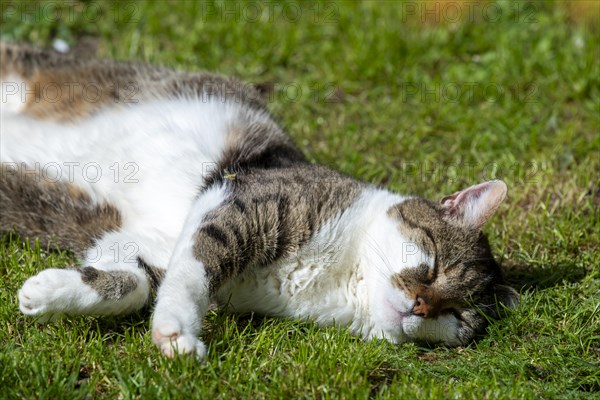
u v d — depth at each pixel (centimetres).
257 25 934
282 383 456
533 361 512
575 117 846
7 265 555
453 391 464
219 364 462
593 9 992
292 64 911
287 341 506
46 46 848
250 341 504
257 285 537
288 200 539
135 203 582
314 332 525
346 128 804
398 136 797
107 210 582
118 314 510
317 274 539
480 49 948
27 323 496
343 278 552
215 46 907
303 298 542
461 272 564
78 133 619
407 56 917
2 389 429
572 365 509
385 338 532
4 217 594
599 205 706
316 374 462
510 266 638
